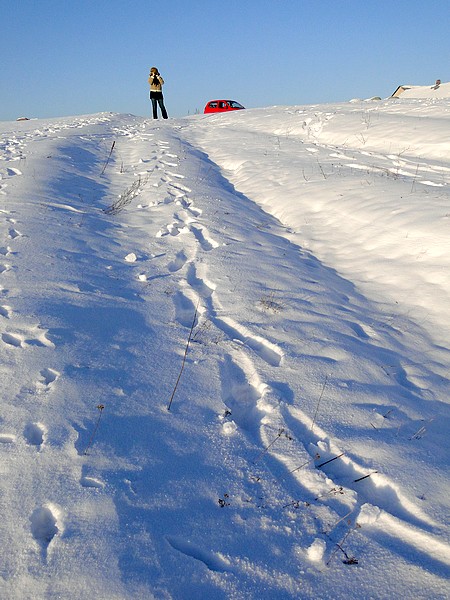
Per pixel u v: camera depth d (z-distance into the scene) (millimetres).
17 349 3365
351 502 2424
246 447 2766
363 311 4645
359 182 8156
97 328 3787
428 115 13102
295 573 2045
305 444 2820
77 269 4891
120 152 12859
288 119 16250
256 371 3479
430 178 8078
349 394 3273
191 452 2670
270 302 4527
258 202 8586
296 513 2348
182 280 4957
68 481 2355
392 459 2699
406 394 3395
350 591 1977
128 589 1888
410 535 2242
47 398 2904
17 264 4801
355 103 18359
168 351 3643
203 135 16156
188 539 2150
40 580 1906
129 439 2682
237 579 1999
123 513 2211
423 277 5035
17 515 2170
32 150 11188
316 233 6777
